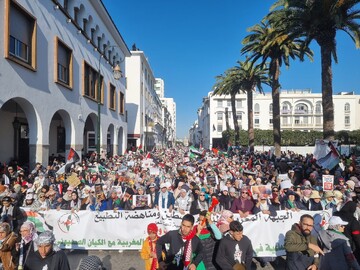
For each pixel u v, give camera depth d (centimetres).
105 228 732
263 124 7175
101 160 1888
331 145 1349
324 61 1716
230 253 426
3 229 441
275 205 765
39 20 1391
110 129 2948
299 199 795
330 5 1534
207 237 489
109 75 2766
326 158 1363
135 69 4500
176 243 427
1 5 1102
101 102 2489
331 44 1705
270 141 5531
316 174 1294
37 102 1364
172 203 819
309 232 440
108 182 1119
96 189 842
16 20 1231
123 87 3431
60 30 1642
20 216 679
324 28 1684
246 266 427
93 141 2783
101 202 812
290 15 1780
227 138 5478
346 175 1370
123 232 731
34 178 1156
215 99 7375
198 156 2531
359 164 1872
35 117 1364
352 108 7000
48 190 802
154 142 6875
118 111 3134
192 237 429
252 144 3444
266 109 7194
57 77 1575
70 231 728
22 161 1931
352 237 518
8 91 1134
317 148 1545
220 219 543
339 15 1541
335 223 464
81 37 1998
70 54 1786
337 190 821
